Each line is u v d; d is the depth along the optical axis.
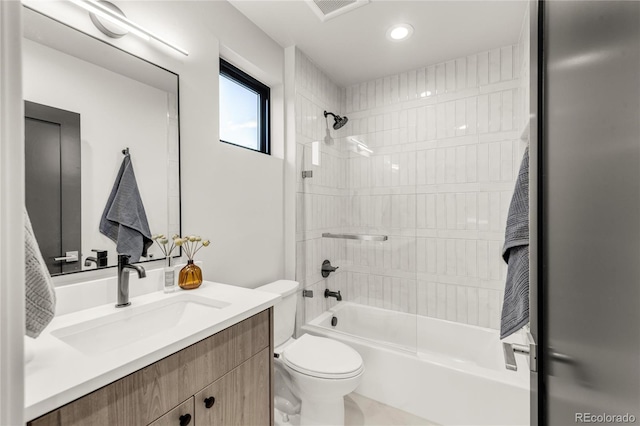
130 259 1.19
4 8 0.28
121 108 1.19
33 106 0.96
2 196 0.28
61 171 1.02
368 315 2.22
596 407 0.38
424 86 2.40
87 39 1.09
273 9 1.75
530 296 0.68
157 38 1.26
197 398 0.88
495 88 2.13
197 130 1.51
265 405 1.17
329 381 1.40
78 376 0.63
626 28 0.32
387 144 2.55
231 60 1.81
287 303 1.80
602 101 0.37
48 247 0.98
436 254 2.34
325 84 2.53
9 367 0.28
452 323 2.23
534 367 0.64
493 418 1.53
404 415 1.74
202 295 1.23
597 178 0.38
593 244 0.39
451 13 1.77
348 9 1.74
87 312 1.01
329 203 2.40
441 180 2.32
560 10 0.52
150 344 0.78
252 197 1.87
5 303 0.28
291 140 2.15
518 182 1.31
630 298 0.31
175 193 1.38
